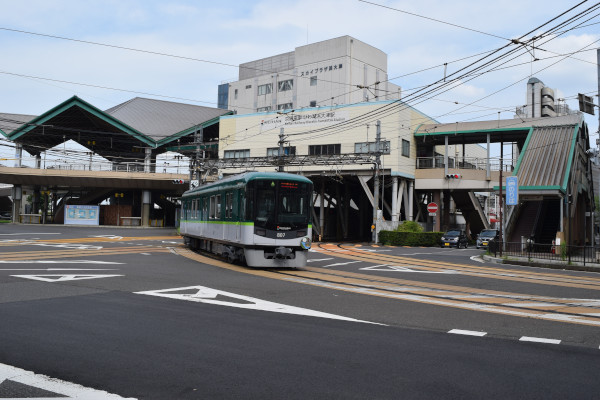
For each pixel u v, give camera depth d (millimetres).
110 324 7875
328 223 52375
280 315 8914
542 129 35406
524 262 22812
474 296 12070
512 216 31266
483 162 43000
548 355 6543
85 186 52094
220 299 10492
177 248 27344
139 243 30469
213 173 47406
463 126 40031
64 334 7180
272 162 39844
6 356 6062
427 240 36750
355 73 66188
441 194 41719
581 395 4977
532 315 9594
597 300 11805
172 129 54906
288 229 17469
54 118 51000
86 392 4863
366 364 5949
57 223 53625
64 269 15461
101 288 11703
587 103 20844
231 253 19000
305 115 43125
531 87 66625
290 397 4805
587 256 21953
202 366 5758
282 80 71625
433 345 6977
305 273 16500
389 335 7551
